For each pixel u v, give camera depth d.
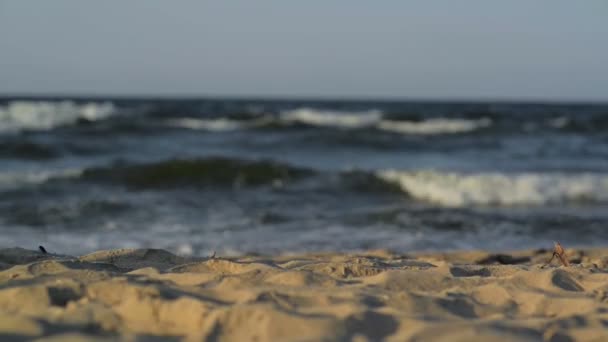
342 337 2.06
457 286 3.00
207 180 12.66
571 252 5.89
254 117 33.09
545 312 2.63
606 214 9.66
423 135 24.69
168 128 25.41
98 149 18.58
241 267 3.38
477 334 2.04
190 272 3.35
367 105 73.94
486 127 27.88
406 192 11.86
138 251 4.20
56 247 6.69
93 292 2.63
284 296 2.56
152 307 2.34
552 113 47.75
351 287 2.86
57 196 10.69
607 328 2.30
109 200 9.90
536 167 16.48
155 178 12.71
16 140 18.50
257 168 13.34
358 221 8.70
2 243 6.81
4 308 2.49
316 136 22.19
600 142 23.75
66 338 1.91
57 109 29.77
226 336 2.08
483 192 11.48
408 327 2.19
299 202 10.68
